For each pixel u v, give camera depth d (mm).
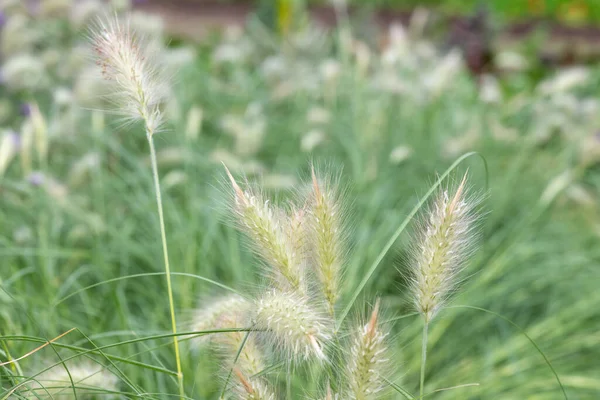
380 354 921
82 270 1396
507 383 1399
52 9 2213
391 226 1672
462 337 1509
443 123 2373
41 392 1035
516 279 1665
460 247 970
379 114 2105
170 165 1954
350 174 1962
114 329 1338
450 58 2252
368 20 3189
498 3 4316
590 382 1400
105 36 1002
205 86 2510
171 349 1305
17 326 1226
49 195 1532
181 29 3736
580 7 4277
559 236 1889
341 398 937
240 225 970
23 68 1853
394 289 1598
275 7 3297
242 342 962
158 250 1542
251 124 2186
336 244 962
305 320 915
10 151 1413
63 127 1788
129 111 1012
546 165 2164
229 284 1468
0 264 1441
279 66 2459
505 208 1972
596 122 2225
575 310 1567
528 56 3312
